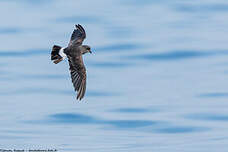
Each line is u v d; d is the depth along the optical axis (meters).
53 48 15.52
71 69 15.12
